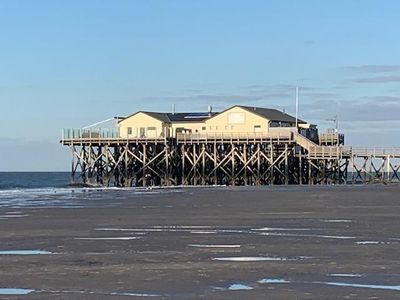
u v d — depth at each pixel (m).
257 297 12.27
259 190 56.47
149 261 16.53
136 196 48.84
